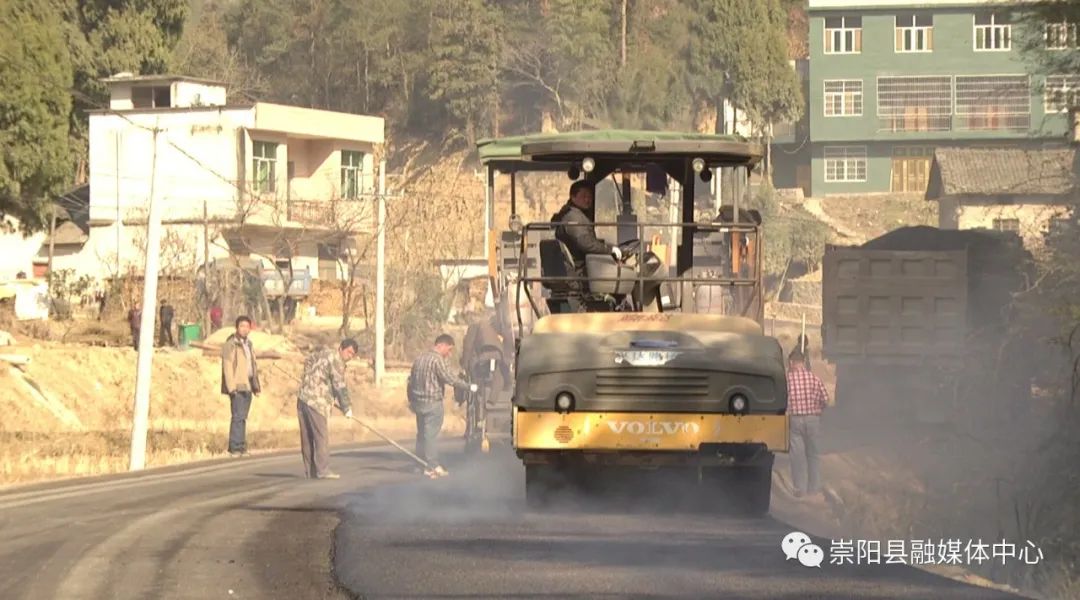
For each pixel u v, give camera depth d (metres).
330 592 25.88
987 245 75.44
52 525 35.66
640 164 39.91
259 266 146.38
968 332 70.94
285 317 157.88
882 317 71.19
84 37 196.50
